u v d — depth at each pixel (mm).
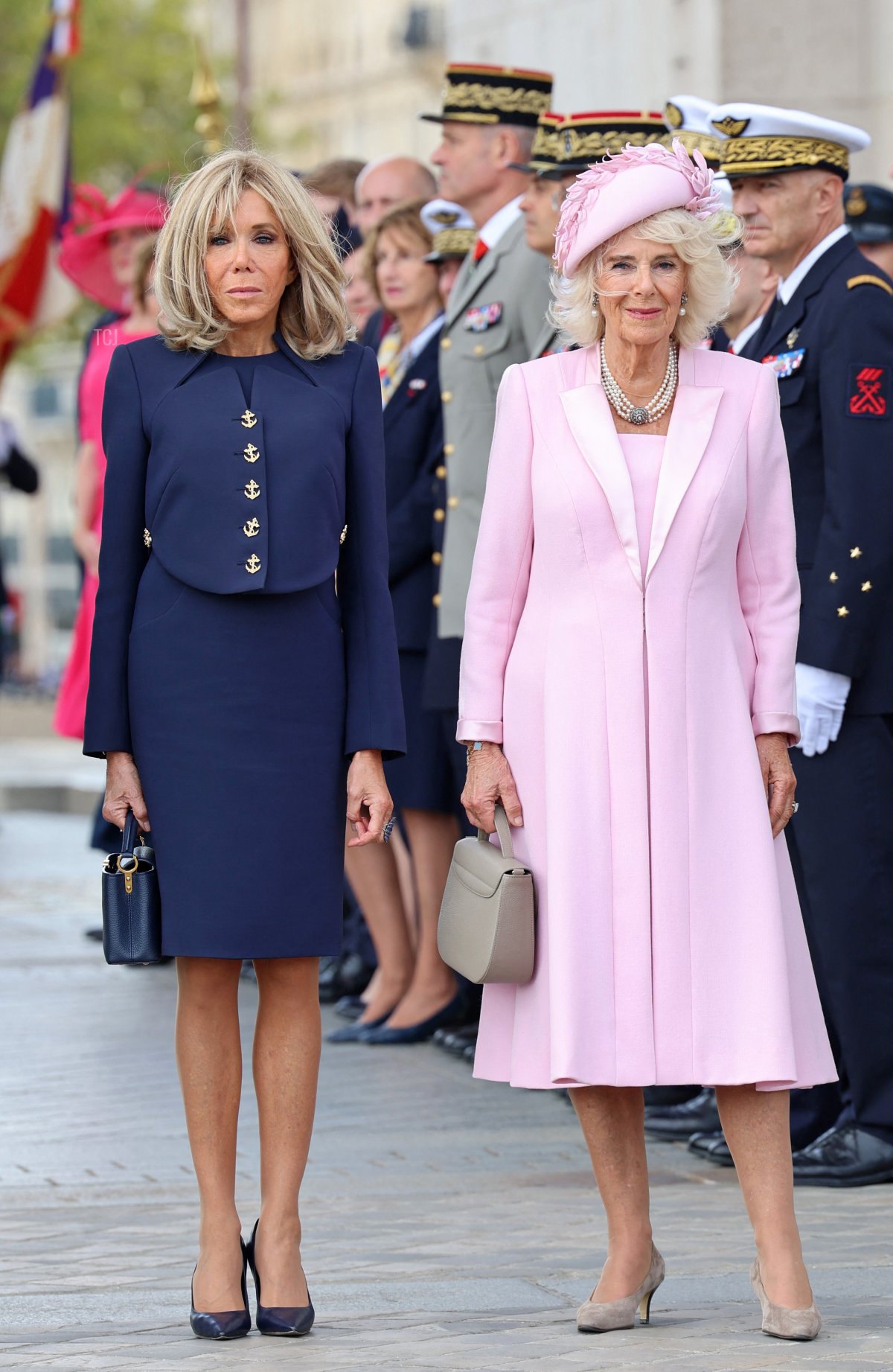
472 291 22703
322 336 13617
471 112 23219
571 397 13305
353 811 13398
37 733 74750
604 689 13047
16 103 90750
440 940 13492
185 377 13352
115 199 32500
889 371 17531
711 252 13156
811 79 32938
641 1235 13211
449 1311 13570
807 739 17625
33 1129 20062
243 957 12977
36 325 47656
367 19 131750
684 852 12969
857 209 22719
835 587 17391
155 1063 23125
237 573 13008
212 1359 12328
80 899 36062
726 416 13320
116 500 13328
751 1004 12906
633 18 34438
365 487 13516
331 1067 22969
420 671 23812
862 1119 17781
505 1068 13312
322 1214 16703
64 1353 12469
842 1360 12062
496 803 13406
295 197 13438
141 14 99125
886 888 17734
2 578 54125
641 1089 13445
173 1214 16844
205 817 13047
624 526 13055
